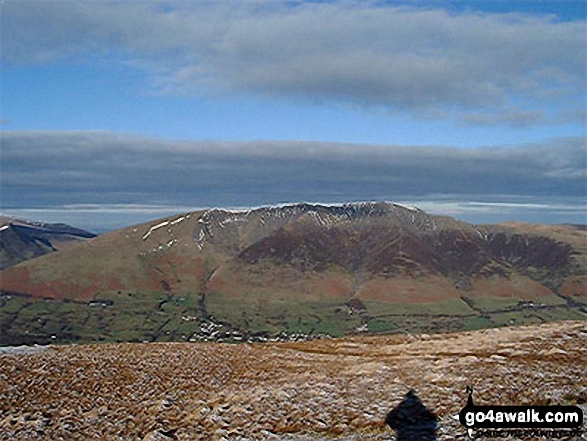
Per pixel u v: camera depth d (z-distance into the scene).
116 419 27.97
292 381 33.84
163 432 25.64
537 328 50.78
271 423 26.59
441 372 33.56
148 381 34.34
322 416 27.05
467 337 50.69
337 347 50.81
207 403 30.11
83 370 36.16
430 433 24.36
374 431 25.16
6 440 24.86
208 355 43.00
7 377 33.81
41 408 29.22
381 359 41.03
